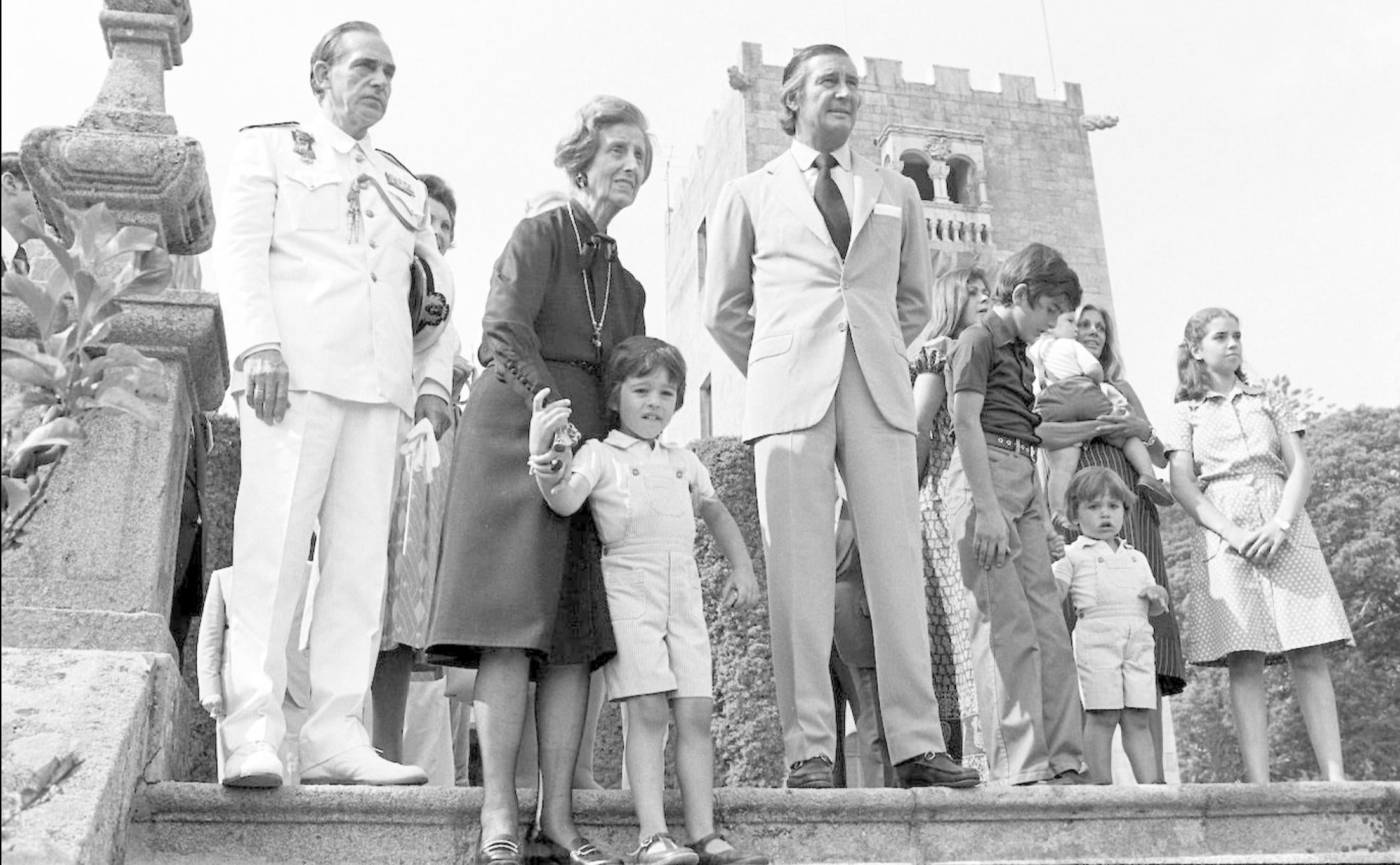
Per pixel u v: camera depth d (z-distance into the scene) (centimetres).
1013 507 503
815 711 424
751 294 496
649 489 378
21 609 359
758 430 457
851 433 454
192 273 837
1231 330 579
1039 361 678
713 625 1244
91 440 382
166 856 329
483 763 348
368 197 446
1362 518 2991
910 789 385
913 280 501
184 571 442
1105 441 612
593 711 411
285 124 444
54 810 281
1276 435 569
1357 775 2825
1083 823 399
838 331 460
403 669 508
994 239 3064
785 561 440
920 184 3175
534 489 364
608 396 393
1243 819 420
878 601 439
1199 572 568
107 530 376
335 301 423
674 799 371
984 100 3183
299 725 512
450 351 480
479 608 350
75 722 314
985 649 489
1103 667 542
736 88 2895
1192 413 584
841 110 482
